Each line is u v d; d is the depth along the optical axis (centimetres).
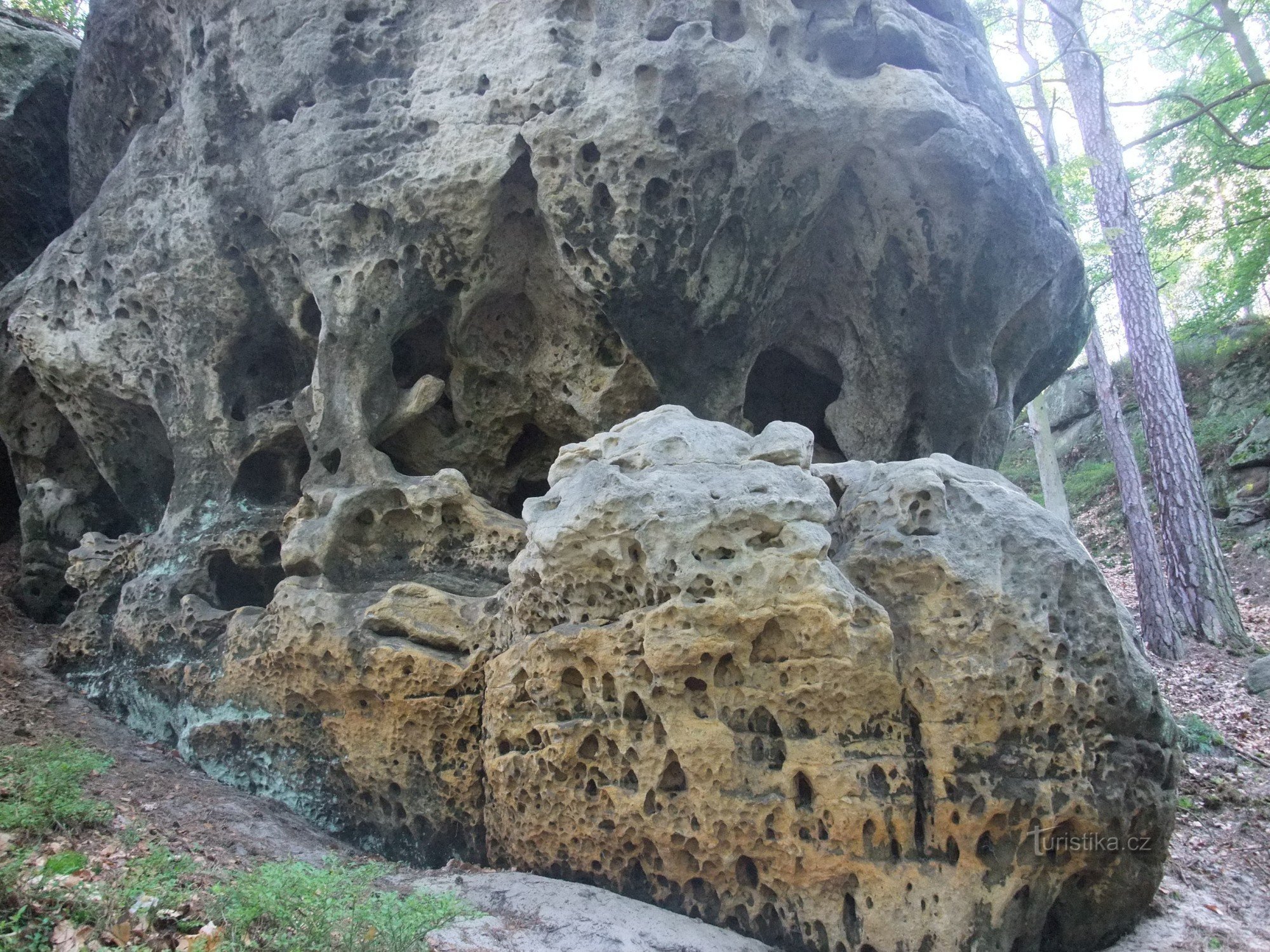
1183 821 661
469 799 511
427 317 611
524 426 663
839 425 639
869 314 616
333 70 599
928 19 600
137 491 753
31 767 473
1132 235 1296
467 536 586
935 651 429
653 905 439
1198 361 1959
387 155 575
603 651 441
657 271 552
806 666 418
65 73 929
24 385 785
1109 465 1995
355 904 364
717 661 425
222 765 576
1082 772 426
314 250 595
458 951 377
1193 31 1420
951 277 594
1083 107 1311
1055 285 654
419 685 517
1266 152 1349
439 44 582
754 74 518
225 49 633
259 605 666
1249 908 520
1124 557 1703
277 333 666
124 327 682
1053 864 426
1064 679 429
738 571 421
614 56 534
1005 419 686
